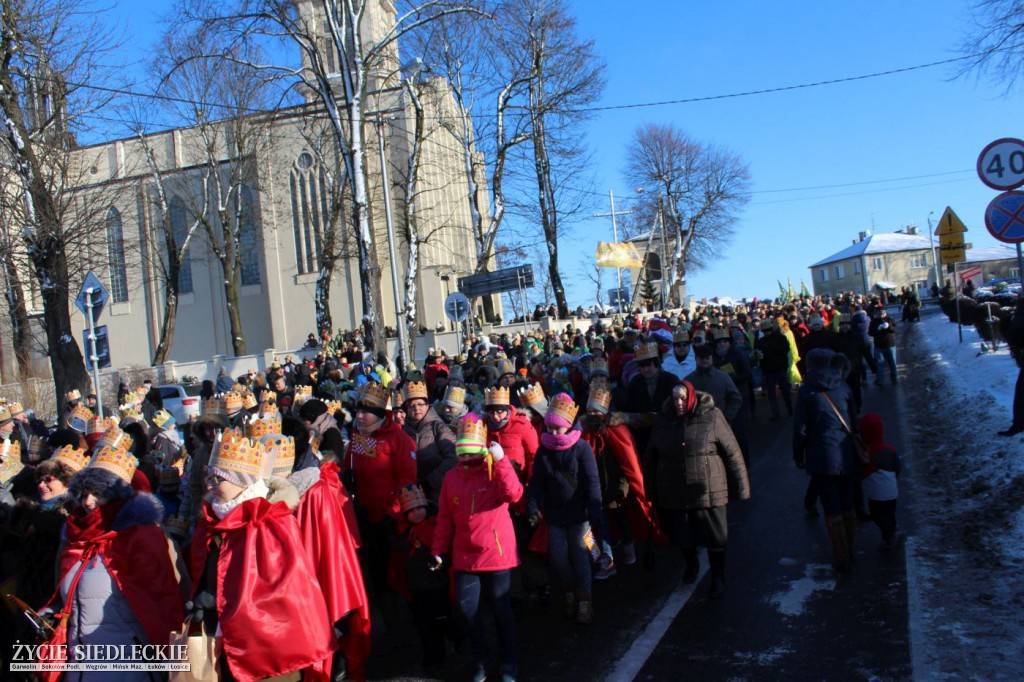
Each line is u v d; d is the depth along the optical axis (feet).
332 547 14.93
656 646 18.10
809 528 26.04
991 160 31.01
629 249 157.89
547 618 20.81
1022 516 23.00
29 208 63.05
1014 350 29.30
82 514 14.25
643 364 27.40
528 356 58.08
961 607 18.39
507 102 108.68
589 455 19.77
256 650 13.26
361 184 82.07
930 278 335.26
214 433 19.08
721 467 20.83
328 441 20.40
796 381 51.52
